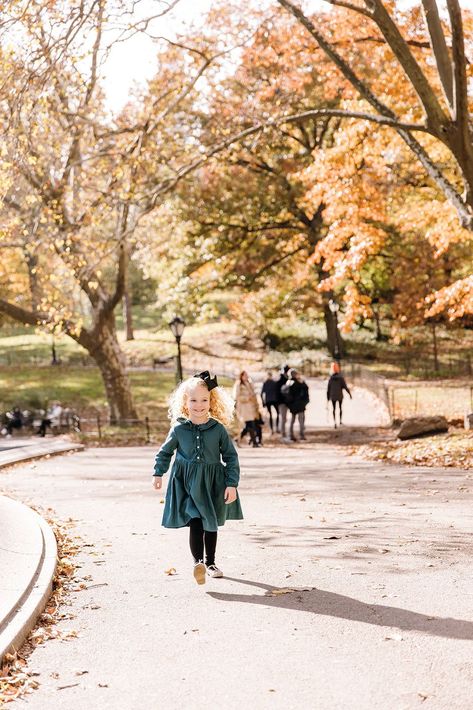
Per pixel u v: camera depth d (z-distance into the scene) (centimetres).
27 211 2558
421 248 4778
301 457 2034
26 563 768
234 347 6256
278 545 902
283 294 5750
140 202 2691
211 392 765
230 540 942
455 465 1600
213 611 659
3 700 487
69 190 2586
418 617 618
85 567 835
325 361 5422
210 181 4609
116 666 543
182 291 4728
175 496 739
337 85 2281
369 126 2209
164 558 863
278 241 5166
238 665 534
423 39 2008
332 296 5294
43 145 2288
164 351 6366
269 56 2267
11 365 6069
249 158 4831
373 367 5119
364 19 2012
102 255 2611
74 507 1260
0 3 1547
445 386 4069
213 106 2781
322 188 2283
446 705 456
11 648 561
